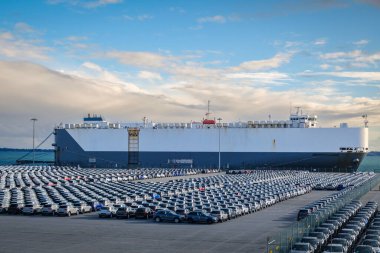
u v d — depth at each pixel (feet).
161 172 601.62
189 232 192.34
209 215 217.56
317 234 160.66
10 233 188.34
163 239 176.45
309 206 243.40
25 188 362.74
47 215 243.40
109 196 312.09
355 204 248.52
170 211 223.30
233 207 243.81
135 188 373.40
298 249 141.38
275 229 200.75
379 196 338.34
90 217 238.07
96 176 513.04
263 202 279.90
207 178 504.43
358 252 138.72
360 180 478.59
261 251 155.12
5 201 269.64
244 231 195.11
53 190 346.54
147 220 228.02
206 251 155.43
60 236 181.88
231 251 155.33
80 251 154.92
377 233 164.96
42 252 153.07
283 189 372.58
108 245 164.86
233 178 504.02
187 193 342.03
